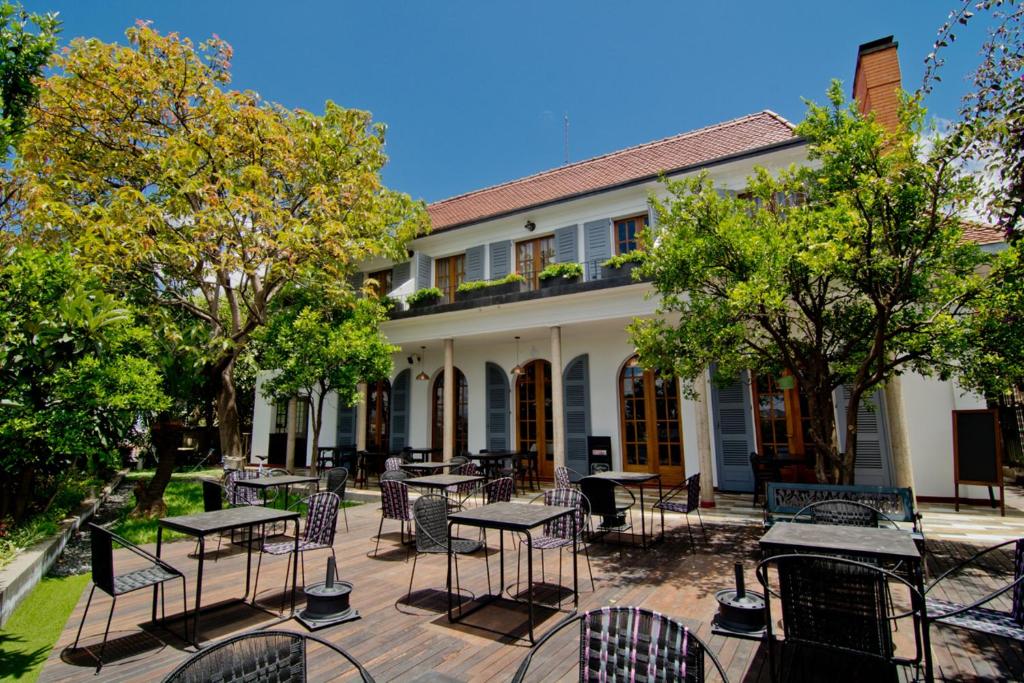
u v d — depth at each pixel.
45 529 6.23
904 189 4.60
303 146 10.46
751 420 10.10
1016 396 10.87
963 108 3.91
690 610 4.14
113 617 4.16
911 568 3.11
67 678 3.17
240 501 7.38
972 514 7.78
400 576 5.21
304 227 9.38
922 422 8.93
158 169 9.73
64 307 5.23
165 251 9.15
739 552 5.89
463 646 3.55
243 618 4.11
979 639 3.59
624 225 11.84
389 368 11.20
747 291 4.97
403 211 12.84
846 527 3.70
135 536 7.10
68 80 9.09
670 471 10.91
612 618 2.12
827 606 2.64
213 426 19.23
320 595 4.04
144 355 8.32
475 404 13.61
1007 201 3.78
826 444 5.95
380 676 3.13
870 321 5.94
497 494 5.85
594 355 12.01
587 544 6.32
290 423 14.66
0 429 4.95
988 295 4.56
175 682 1.71
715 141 12.14
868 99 9.71
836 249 4.61
